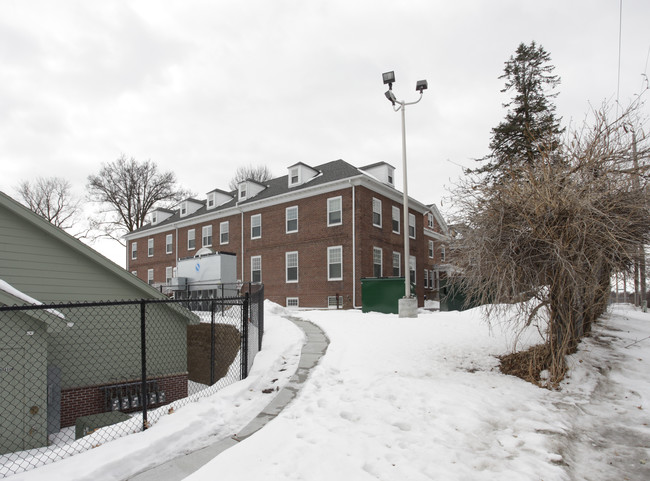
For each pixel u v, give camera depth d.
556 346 6.20
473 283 6.46
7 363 7.20
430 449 3.95
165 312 10.38
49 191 48.62
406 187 13.41
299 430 4.53
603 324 9.98
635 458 3.83
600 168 5.75
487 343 8.41
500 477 3.41
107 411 9.00
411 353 7.95
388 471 3.53
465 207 6.45
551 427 4.44
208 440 4.62
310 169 24.66
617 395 5.51
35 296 8.94
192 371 13.41
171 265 33.50
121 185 47.00
